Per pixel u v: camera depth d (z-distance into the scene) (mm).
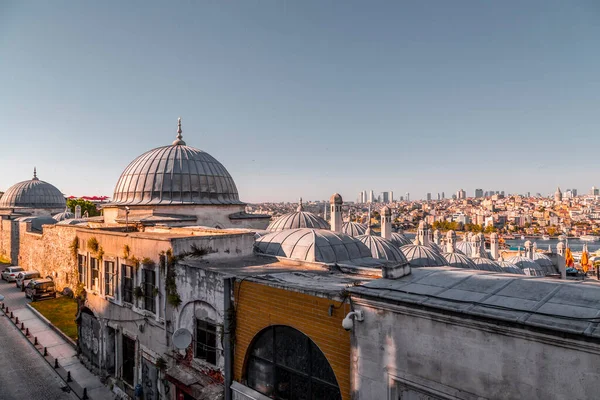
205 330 14016
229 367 12672
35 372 20875
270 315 11484
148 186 27297
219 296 13180
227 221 29328
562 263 47312
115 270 19094
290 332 11211
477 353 7117
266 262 16641
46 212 63562
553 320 6297
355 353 9133
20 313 32125
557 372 6199
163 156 28812
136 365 17484
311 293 10297
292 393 11180
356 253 18438
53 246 41000
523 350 6570
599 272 59656
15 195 62219
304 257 16891
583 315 6293
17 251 53000
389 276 9578
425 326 7855
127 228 23625
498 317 6684
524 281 8227
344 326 8883
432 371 7742
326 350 9977
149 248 16609
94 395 18453
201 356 14258
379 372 8648
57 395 18422
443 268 10469
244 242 18219
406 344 8164
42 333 27125
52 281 38000
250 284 12148
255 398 11727
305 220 26219
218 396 12609
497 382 6863
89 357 21719
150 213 26344
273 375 11695
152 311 16672
